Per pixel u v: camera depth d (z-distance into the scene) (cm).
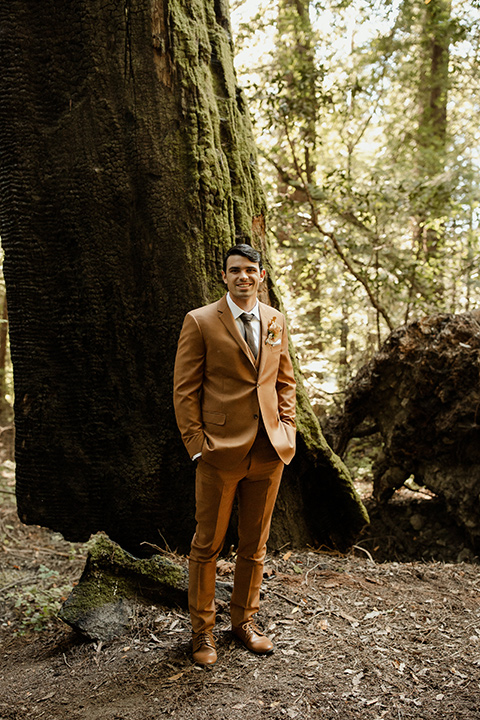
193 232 421
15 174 425
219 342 279
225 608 342
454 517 604
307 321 1088
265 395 281
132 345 433
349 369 1088
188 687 274
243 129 471
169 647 314
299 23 998
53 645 373
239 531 302
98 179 421
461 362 562
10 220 428
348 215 966
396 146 1287
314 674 277
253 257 278
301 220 996
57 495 441
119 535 439
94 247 425
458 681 269
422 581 410
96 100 420
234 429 275
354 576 408
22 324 432
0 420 1233
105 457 435
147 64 418
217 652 299
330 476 478
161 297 424
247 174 467
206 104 428
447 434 585
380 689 265
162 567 369
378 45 1089
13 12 420
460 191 1012
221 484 279
